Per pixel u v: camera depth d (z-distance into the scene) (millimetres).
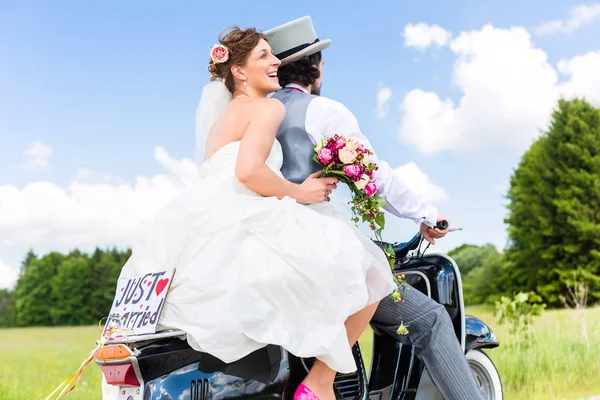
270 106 2900
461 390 3244
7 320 39438
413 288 3354
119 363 2617
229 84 3221
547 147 34188
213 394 2678
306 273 2627
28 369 9320
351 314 2816
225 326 2525
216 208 2750
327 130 3236
